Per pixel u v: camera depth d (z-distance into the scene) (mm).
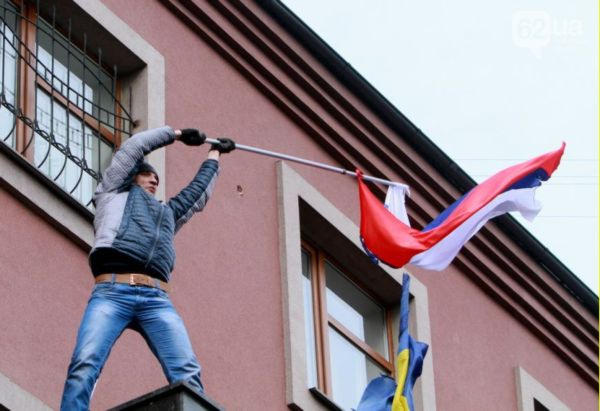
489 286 20266
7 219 14398
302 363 16656
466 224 16656
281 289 16906
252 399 16000
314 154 18219
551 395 20578
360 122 18812
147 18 16719
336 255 18312
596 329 21625
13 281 14211
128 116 16078
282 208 17328
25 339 14078
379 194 18984
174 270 15781
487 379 19672
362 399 16188
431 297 19281
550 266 20922
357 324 18469
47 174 15109
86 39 16031
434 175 19594
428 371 18578
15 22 15461
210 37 17344
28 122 14992
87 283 14805
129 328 13406
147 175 13680
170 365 13102
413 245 16391
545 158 17000
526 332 20766
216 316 16016
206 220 16406
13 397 13641
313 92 18297
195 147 16578
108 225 13211
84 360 12781
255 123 17547
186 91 16828
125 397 14617
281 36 17969
